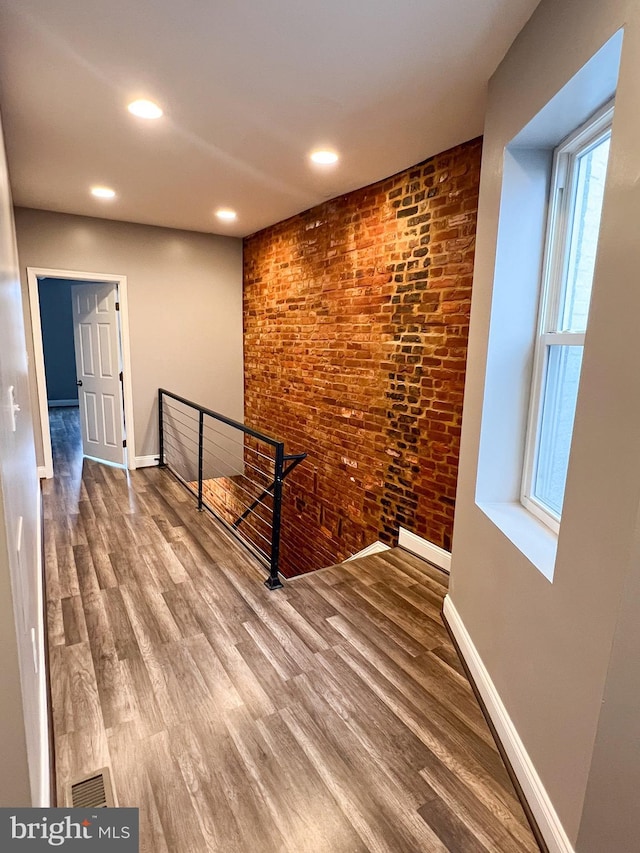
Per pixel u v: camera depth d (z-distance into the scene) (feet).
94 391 16.88
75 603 8.22
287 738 5.56
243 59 6.05
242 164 9.62
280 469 8.64
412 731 5.71
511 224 6.06
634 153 3.39
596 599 3.78
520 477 6.74
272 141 8.47
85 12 5.15
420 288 9.63
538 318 6.31
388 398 10.73
